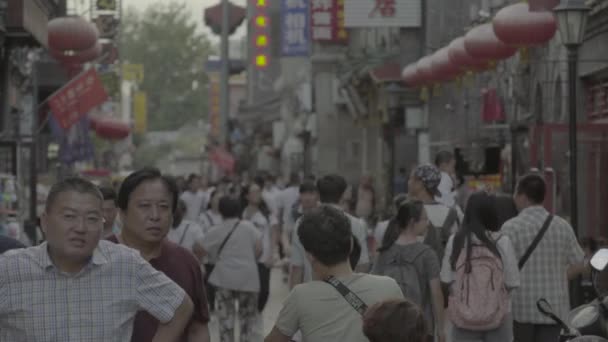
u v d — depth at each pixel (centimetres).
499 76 3083
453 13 3541
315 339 833
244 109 9250
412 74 3073
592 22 2417
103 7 4372
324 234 837
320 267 845
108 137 4644
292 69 7081
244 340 1809
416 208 1214
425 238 1367
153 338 776
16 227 2058
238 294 1802
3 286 719
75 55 2689
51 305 721
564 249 1309
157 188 913
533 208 1315
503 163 2695
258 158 8838
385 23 3672
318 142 5741
